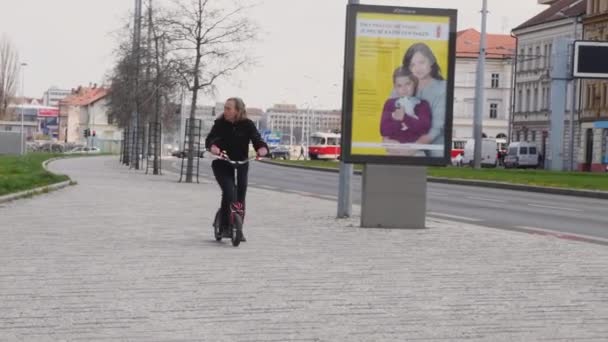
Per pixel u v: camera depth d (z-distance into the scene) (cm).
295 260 1267
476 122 7606
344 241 1529
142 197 2686
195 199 2652
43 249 1342
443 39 1791
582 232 1961
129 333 783
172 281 1062
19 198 2478
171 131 10512
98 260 1230
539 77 11456
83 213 2028
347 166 2008
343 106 1783
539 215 2500
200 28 4325
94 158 8712
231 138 1448
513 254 1377
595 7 10050
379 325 834
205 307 905
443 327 830
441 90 1794
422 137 1792
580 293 1030
